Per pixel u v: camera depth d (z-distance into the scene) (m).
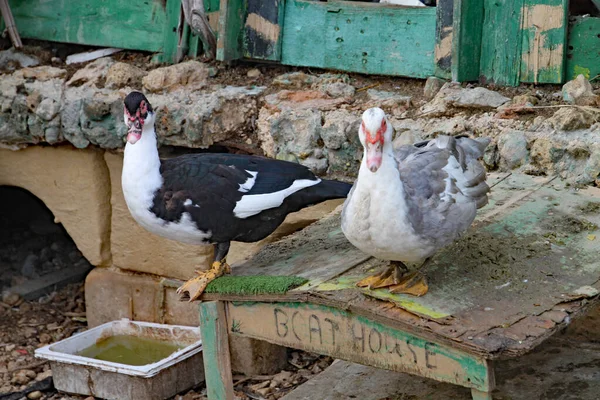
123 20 6.08
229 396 3.96
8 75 5.99
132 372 4.98
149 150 3.98
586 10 5.14
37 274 6.77
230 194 3.96
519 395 4.10
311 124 4.97
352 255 3.90
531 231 3.87
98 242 5.94
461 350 3.10
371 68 5.38
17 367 5.59
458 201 3.39
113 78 5.65
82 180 5.86
